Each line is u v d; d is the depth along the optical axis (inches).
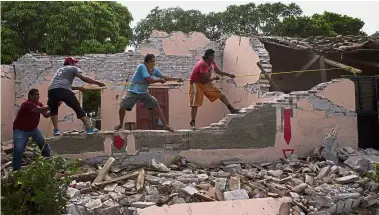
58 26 621.6
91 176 295.4
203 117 516.7
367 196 293.1
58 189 210.7
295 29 841.5
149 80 326.0
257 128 348.8
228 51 509.0
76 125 490.6
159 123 504.4
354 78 417.1
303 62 504.7
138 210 252.4
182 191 271.4
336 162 348.8
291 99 360.5
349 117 376.8
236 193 273.9
